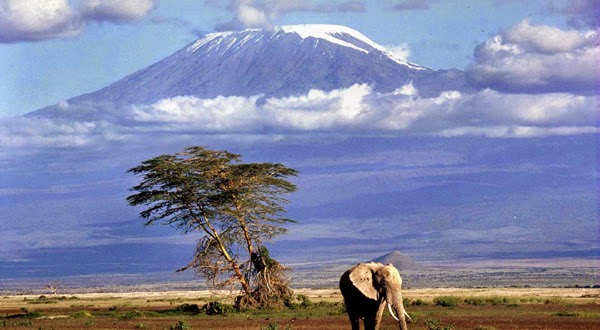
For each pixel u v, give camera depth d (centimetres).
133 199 13738
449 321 9806
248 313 12419
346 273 6794
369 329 6706
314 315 11556
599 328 8919
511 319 10044
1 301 19162
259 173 13738
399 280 6625
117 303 16475
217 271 13400
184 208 13575
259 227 13512
